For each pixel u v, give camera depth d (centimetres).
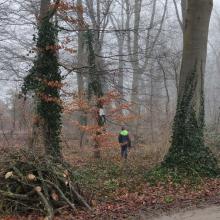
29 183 1208
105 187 1589
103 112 2322
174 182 1634
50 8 1889
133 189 1565
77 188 1311
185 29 1786
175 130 1770
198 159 1722
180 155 1733
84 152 2673
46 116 1811
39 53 1827
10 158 1262
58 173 1262
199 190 1519
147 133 3009
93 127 2309
